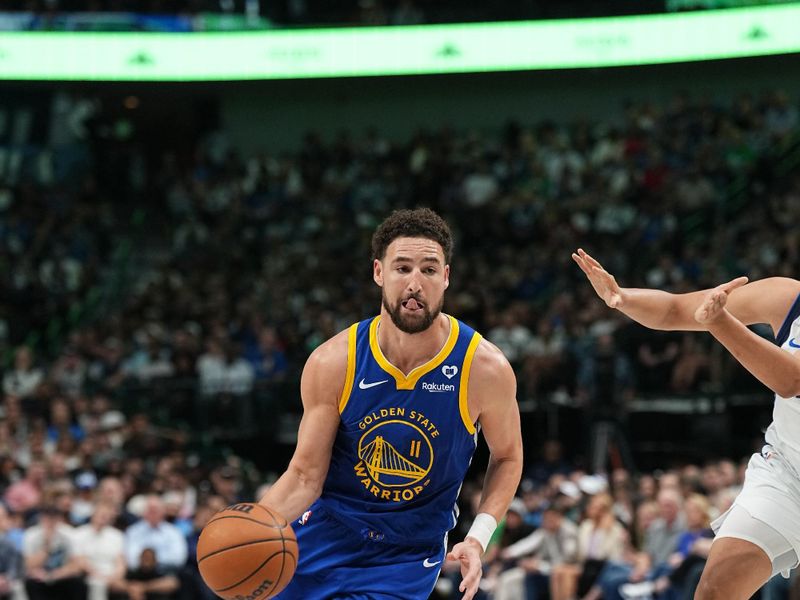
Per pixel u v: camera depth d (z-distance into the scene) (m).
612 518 10.76
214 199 23.61
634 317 4.82
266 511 4.24
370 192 22.69
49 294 21.06
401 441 4.50
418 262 4.34
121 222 24.33
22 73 22.34
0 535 11.40
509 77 23.22
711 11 21.09
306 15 24.59
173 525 12.35
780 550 4.69
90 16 22.77
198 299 20.12
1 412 16.33
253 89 25.36
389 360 4.48
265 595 4.20
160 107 26.61
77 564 11.48
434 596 11.51
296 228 22.30
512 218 20.89
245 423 16.75
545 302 18.64
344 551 4.74
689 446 15.47
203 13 24.08
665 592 9.80
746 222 19.23
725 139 21.47
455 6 24.36
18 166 25.56
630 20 21.61
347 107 25.67
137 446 15.02
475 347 4.52
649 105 22.92
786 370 4.16
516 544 11.18
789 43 20.52
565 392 15.72
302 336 18.00
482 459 16.39
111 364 18.06
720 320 4.12
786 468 4.77
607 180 21.34
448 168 22.64
